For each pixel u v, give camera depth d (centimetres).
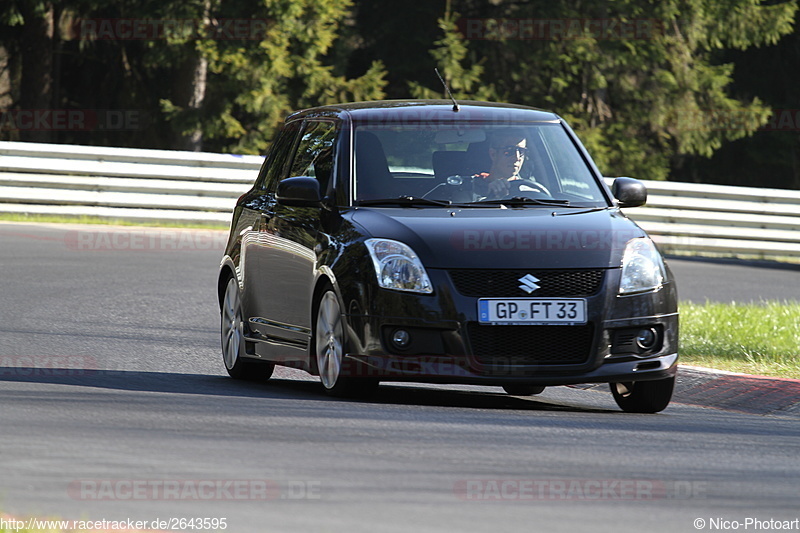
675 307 2698
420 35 12488
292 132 3275
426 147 2919
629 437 2300
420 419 2398
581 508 1669
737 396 3036
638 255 2675
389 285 2583
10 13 11550
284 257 2944
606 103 13338
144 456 1917
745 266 7256
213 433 2152
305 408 2502
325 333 2731
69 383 2828
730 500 1772
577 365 2572
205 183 7488
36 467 1812
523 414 2569
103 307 4412
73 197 7244
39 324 3941
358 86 11388
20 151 7138
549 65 12200
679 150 13425
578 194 2909
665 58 12788
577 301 2578
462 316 2542
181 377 3114
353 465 1898
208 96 11119
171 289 5006
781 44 14775
